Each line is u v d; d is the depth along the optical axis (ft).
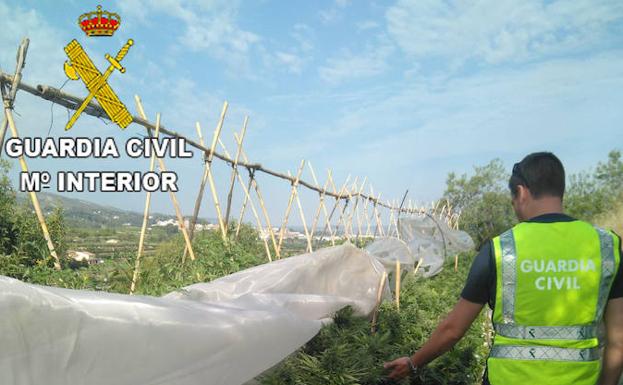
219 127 24.13
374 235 50.67
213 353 8.02
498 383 7.17
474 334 18.95
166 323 7.43
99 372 6.63
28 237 15.67
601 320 7.27
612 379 6.95
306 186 34.14
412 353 14.15
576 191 62.80
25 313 5.97
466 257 48.03
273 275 14.19
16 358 5.87
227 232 26.66
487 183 86.28
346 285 15.40
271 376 10.71
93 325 6.60
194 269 19.39
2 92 14.03
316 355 12.19
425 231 53.98
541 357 6.92
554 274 6.97
